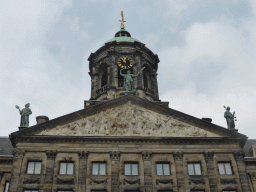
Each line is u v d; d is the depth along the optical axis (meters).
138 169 34.12
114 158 34.41
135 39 50.91
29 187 32.34
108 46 47.88
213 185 33.56
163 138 35.66
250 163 37.59
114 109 37.28
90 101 42.44
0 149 40.19
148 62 48.50
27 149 34.41
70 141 35.16
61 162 34.22
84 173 33.41
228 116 38.53
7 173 36.31
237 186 33.69
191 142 35.94
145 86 47.47
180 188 33.22
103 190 32.75
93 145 35.09
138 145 35.34
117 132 35.91
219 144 36.06
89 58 49.12
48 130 35.56
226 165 35.16
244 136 36.22
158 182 33.44
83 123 36.16
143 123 36.62
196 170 34.69
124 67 45.72
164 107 37.47
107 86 44.31
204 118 38.41
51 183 32.62
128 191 32.81
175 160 34.78
